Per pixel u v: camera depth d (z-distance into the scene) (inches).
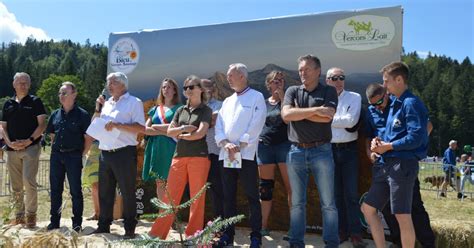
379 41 208.2
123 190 206.8
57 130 218.5
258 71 233.8
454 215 343.9
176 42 254.2
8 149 229.5
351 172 197.0
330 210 169.8
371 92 183.8
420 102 155.3
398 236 192.5
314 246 201.9
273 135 207.2
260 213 182.1
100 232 213.5
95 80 2810.0
